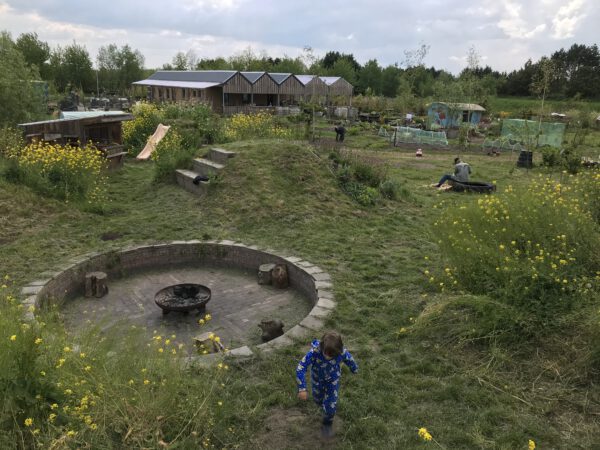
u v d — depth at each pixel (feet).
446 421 13.25
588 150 76.69
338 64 209.56
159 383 12.33
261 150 40.60
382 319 19.44
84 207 34.50
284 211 33.42
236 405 13.83
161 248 28.58
